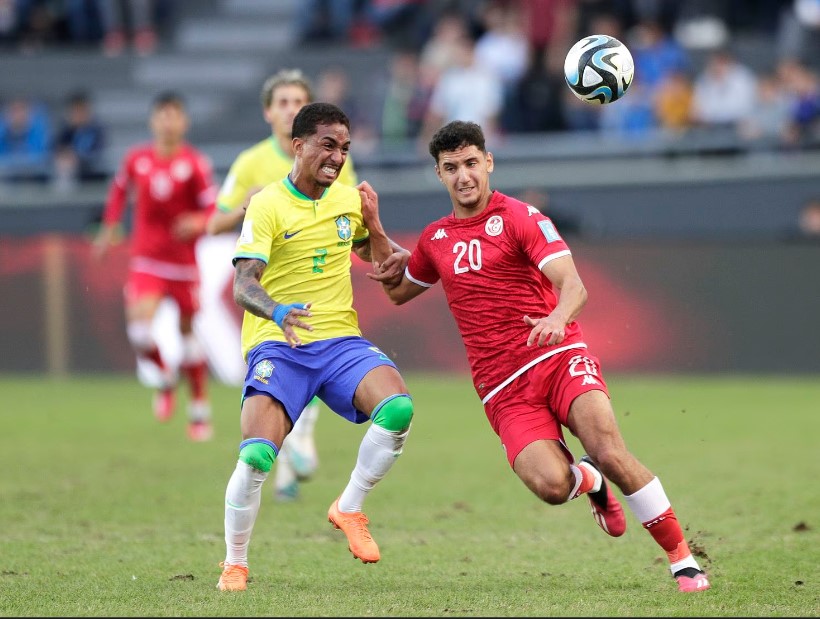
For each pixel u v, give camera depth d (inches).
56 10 3048.7
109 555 928.3
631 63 882.1
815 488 1205.7
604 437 785.6
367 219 879.7
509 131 2541.8
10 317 2240.4
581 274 2142.0
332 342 842.2
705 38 2925.7
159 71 2970.0
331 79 2554.1
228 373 2156.7
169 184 1606.8
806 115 2397.9
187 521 1067.9
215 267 2148.1
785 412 1756.9
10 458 1417.3
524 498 1182.3
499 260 820.6
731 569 859.4
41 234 2304.4
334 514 842.8
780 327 2129.7
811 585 802.2
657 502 784.3
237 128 2847.0
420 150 2492.6
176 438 1579.7
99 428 1674.5
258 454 795.4
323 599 764.0
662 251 2132.1
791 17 2878.9
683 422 1665.8
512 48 2645.2
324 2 2955.2
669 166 2330.2
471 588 808.9
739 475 1283.2
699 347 2135.8
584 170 2340.1
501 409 826.8
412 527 1046.4
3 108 2881.4
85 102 2527.1
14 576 849.5
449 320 2135.8
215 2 3110.2
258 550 950.4
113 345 2226.9
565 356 813.9
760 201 2283.5
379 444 817.5
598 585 816.9
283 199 837.2
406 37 2960.1
